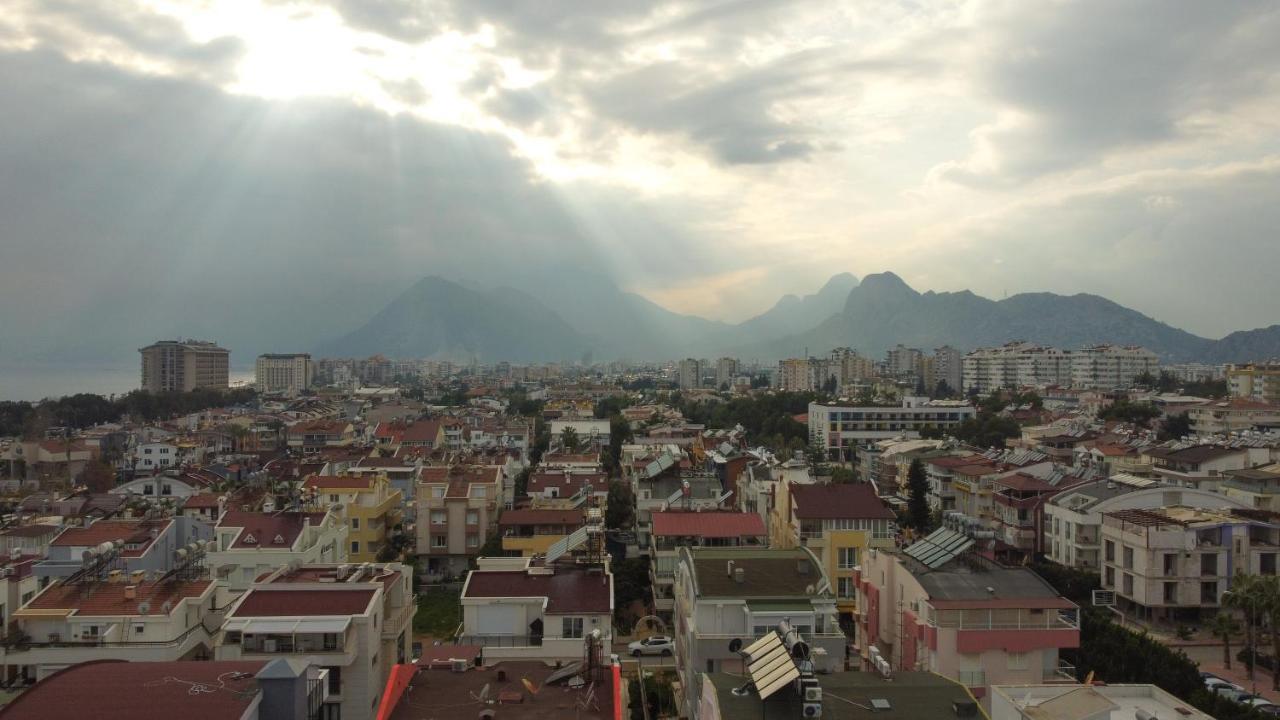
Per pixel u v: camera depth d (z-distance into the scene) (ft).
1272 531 303.68
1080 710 118.83
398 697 124.57
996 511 413.80
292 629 162.91
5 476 620.90
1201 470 463.01
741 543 281.95
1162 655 206.28
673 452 498.28
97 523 278.67
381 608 178.29
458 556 361.71
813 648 151.94
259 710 107.45
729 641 165.58
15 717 101.65
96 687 109.60
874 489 301.43
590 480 427.33
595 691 127.34
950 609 169.58
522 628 189.98
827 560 270.67
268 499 313.53
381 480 373.61
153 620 178.60
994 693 130.72
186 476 481.05
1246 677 250.98
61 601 185.68
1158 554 294.46
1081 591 321.11
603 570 206.18
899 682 126.11
